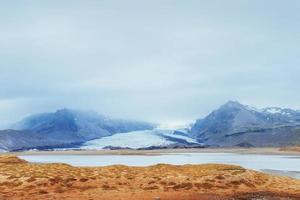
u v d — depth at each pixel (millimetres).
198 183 56250
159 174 61125
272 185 57562
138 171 64500
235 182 57250
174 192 52469
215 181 57219
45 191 52344
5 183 55875
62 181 57031
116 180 58469
